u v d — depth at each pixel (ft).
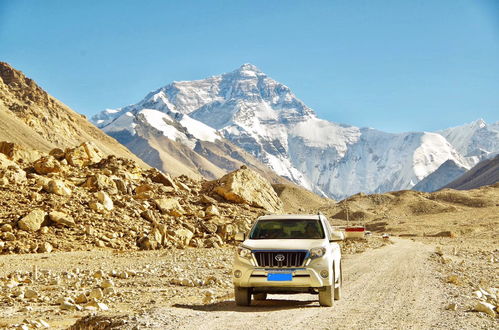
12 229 108.27
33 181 132.36
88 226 115.44
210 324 32.22
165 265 83.56
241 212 160.35
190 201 156.97
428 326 32.65
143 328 30.81
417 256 121.19
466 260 117.19
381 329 31.40
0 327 33.99
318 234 42.80
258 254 40.52
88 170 154.10
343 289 55.01
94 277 65.77
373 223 571.28
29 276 67.87
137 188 151.23
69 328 33.94
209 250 119.44
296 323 32.94
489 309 38.40
